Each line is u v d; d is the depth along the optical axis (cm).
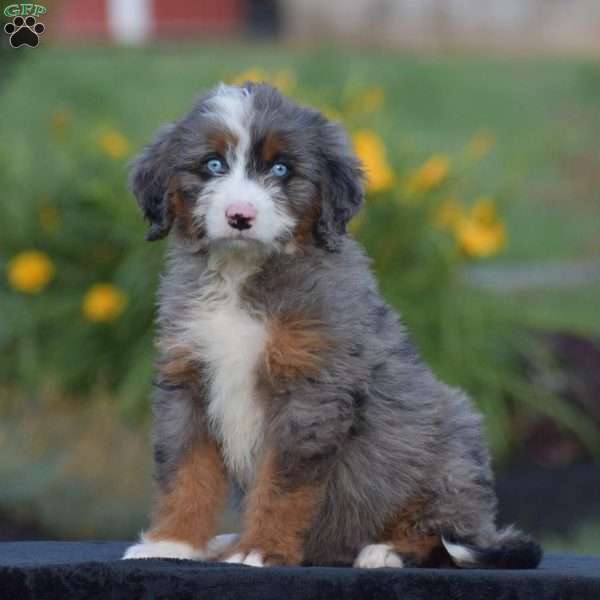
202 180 805
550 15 3284
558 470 1480
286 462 758
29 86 2553
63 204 1531
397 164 1498
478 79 2877
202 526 781
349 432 772
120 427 1361
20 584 679
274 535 751
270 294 782
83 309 1489
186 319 792
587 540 1311
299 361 759
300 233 801
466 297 1486
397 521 796
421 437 794
